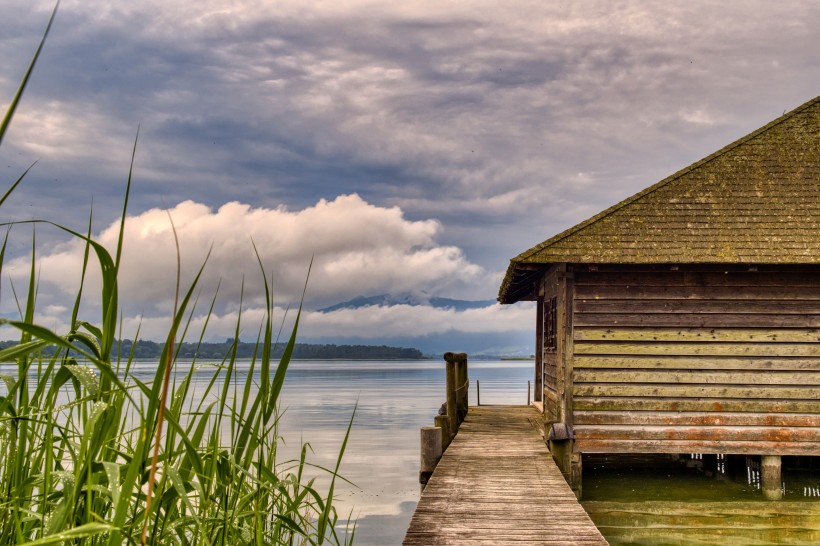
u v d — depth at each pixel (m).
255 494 3.22
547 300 15.83
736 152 13.98
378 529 12.58
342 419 35.66
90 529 1.83
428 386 76.50
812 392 12.14
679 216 12.83
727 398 12.20
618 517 11.22
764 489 11.96
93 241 2.00
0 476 2.49
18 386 2.45
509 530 6.99
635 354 12.32
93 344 2.17
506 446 12.23
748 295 12.31
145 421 2.04
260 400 2.88
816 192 13.14
